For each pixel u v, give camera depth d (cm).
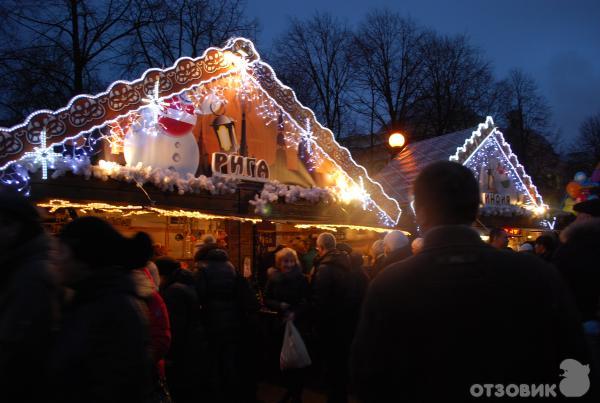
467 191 192
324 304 562
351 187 1030
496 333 167
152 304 370
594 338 270
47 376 219
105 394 219
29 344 211
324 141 998
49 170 609
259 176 863
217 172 801
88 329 226
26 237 233
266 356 697
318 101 2517
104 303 231
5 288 221
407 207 1266
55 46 1611
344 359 565
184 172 768
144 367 232
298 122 957
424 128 2673
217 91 831
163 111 749
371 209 1051
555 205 2697
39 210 246
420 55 2656
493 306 169
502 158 1465
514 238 1556
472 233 186
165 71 754
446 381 166
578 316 177
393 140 1288
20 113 1606
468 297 170
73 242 244
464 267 174
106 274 241
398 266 183
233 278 523
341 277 568
